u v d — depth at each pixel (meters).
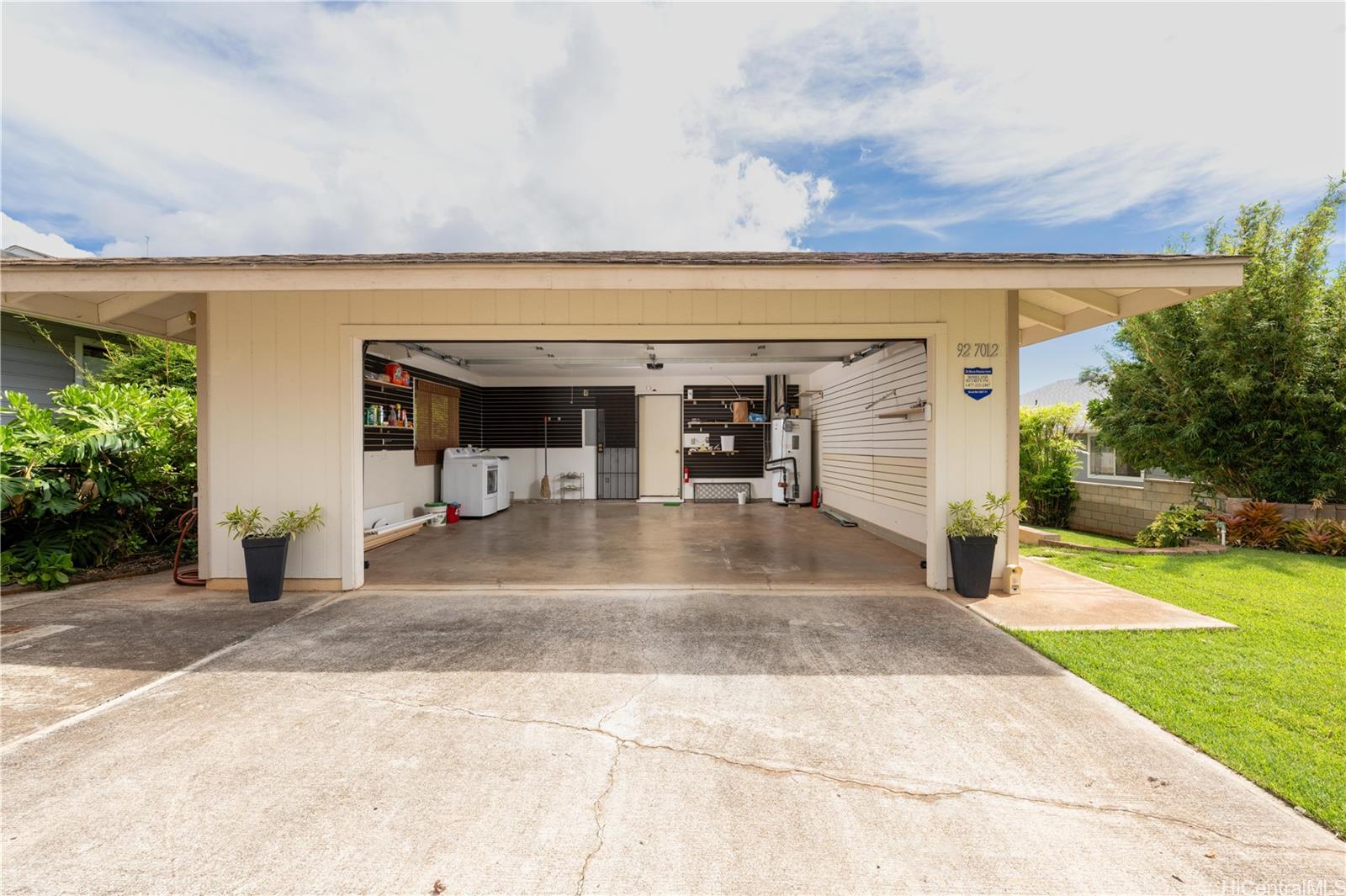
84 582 4.79
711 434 11.62
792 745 2.24
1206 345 6.29
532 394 11.62
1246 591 4.34
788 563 5.58
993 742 2.26
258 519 4.51
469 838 1.72
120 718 2.45
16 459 4.60
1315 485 5.87
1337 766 2.04
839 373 9.08
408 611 4.02
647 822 1.79
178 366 7.18
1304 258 5.72
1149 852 1.66
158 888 1.53
